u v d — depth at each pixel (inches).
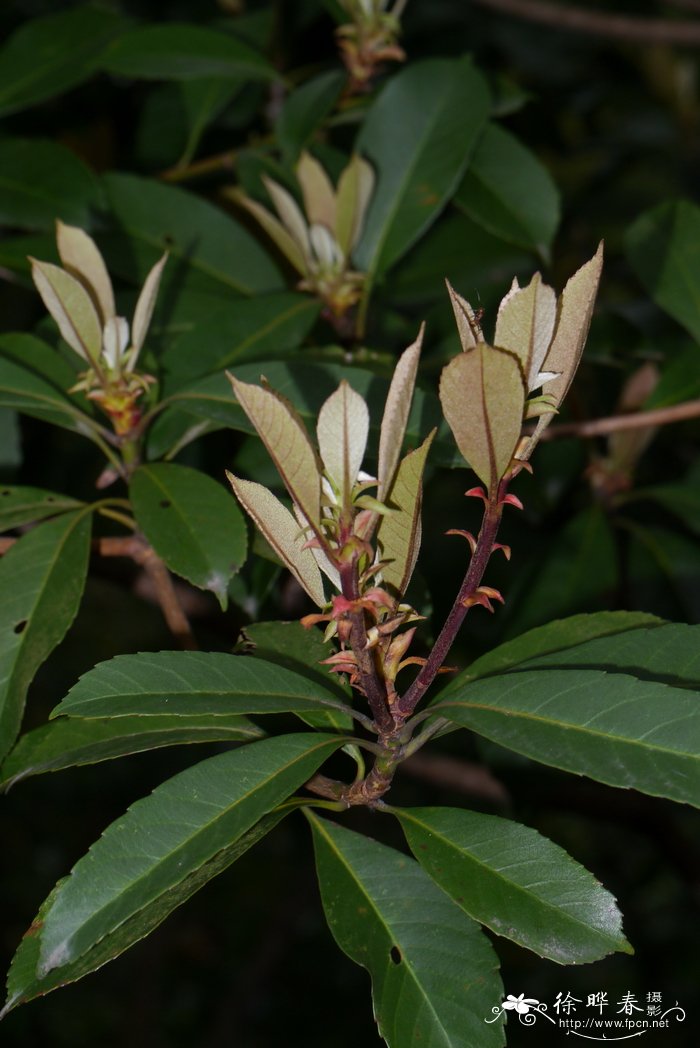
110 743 38.5
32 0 71.2
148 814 36.3
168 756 128.0
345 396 34.2
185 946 129.0
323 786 38.8
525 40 76.9
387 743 36.9
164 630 130.3
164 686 37.1
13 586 40.1
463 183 48.7
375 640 35.6
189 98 54.9
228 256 47.9
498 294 49.9
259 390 33.5
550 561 49.6
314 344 47.2
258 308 44.5
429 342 48.9
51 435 61.7
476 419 34.1
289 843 133.5
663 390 49.1
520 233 48.2
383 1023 36.6
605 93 80.0
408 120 48.2
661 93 83.8
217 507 40.4
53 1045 120.2
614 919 36.2
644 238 48.2
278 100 59.5
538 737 36.2
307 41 67.1
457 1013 36.7
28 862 124.5
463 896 36.6
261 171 49.7
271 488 44.1
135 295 46.5
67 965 36.7
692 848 65.4
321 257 46.0
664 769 35.6
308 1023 121.8
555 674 36.8
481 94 48.2
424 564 69.6
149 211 48.1
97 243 47.5
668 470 67.0
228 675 37.4
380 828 111.4
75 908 35.8
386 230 47.5
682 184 81.0
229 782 36.7
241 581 43.9
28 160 47.7
